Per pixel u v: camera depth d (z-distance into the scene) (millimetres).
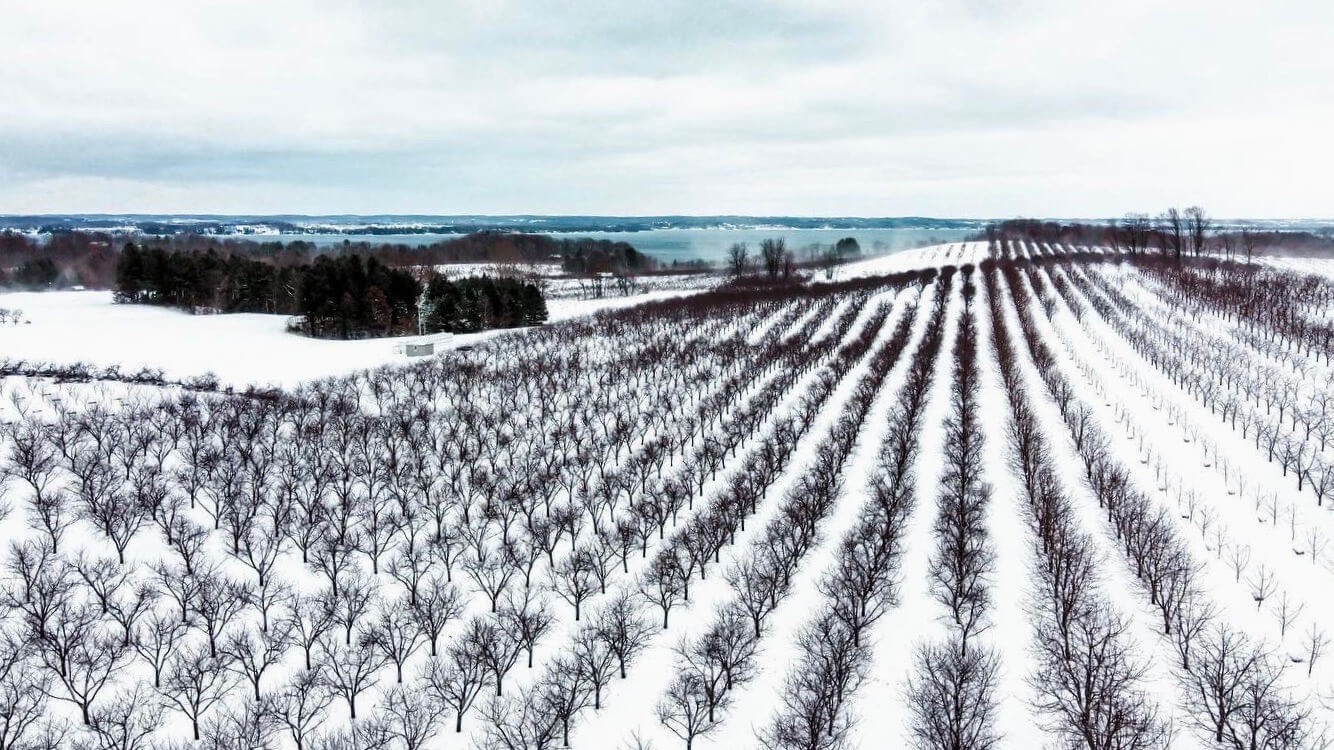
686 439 112312
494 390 127250
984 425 114625
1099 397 124750
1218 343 146375
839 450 105562
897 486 90500
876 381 138250
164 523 74312
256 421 97312
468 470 95875
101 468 81125
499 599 72438
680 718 58656
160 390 113562
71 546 70438
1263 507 81938
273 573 72312
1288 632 62438
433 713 57125
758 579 73250
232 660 60375
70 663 56844
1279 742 51125
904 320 197500
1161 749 52062
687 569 78500
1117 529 79500
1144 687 58062
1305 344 135125
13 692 54750
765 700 60844
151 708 56000
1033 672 61281
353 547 76062
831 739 55594
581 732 57781
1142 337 154875
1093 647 57906
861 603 69938
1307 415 100562
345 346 159500
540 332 181500
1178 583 68375
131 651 60562
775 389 135875
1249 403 112312
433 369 137500
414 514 83188
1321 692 55938
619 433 107062
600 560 76500
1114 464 95562
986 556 75875
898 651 65312
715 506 88438
